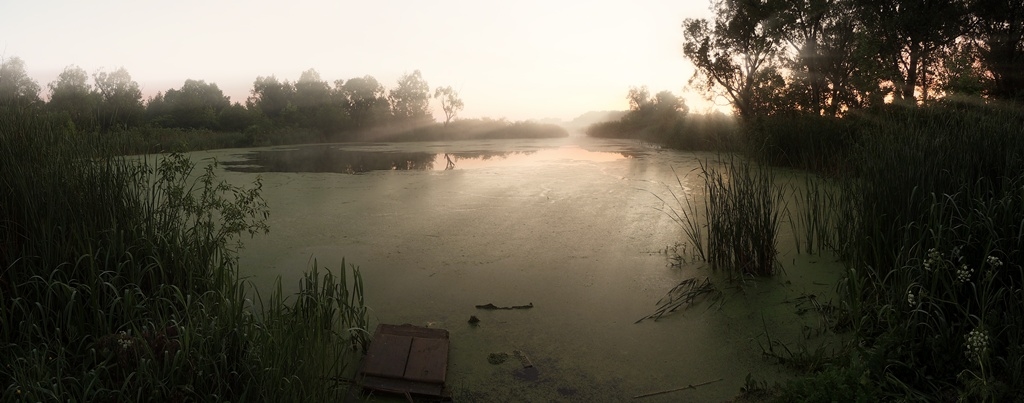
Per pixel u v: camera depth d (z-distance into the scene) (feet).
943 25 38.37
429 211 23.61
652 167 41.27
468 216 22.56
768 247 14.42
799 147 33.60
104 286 9.23
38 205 10.41
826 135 33.24
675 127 67.77
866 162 14.94
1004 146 13.14
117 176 11.78
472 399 9.52
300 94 145.48
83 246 10.14
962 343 8.92
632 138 112.68
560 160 50.14
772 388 9.50
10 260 9.85
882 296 11.21
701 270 15.33
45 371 7.85
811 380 8.50
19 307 9.01
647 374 10.25
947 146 13.46
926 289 9.96
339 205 25.00
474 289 14.33
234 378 8.45
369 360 10.18
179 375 7.88
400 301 13.52
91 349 8.54
